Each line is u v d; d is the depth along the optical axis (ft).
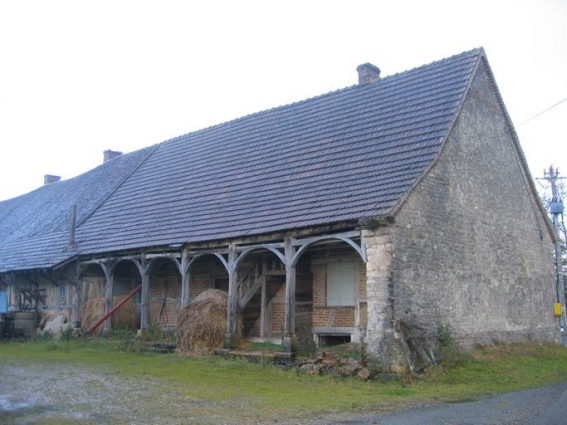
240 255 54.54
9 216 119.03
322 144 61.82
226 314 56.39
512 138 63.05
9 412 29.35
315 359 46.34
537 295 63.62
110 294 69.41
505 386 39.24
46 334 72.74
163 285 73.97
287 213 52.29
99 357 54.29
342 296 54.90
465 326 50.55
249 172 66.13
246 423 27.71
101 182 98.17
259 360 49.19
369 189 48.62
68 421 27.68
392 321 42.55
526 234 63.46
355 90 68.54
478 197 55.36
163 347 58.70
